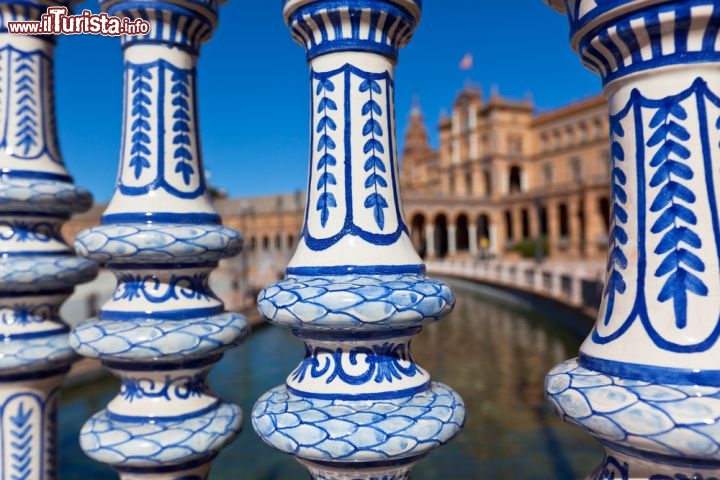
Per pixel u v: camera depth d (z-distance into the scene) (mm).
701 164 1130
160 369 1979
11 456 2342
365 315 1350
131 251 1884
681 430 987
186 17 2127
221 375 13180
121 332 1874
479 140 61969
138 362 1952
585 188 45625
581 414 1120
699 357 1076
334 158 1572
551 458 7410
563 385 1193
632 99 1191
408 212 54906
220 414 2068
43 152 2453
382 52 1593
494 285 30141
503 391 11141
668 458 1055
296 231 54531
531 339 17203
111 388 10859
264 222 56812
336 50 1573
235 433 2094
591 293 17766
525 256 49781
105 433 1939
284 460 6980
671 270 1129
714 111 1128
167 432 1922
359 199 1548
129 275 2031
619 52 1190
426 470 7094
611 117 1262
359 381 1468
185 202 2076
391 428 1341
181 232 1919
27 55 2447
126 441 1893
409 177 79250
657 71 1146
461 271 35562
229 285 24844
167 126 2105
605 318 1235
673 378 1076
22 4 2393
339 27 1561
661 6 1096
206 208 2133
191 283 2059
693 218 1126
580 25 1226
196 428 1954
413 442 1351
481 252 52281
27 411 2361
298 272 1554
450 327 19875
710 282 1106
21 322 2363
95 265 2529
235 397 11203
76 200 2430
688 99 1134
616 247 1234
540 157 59406
